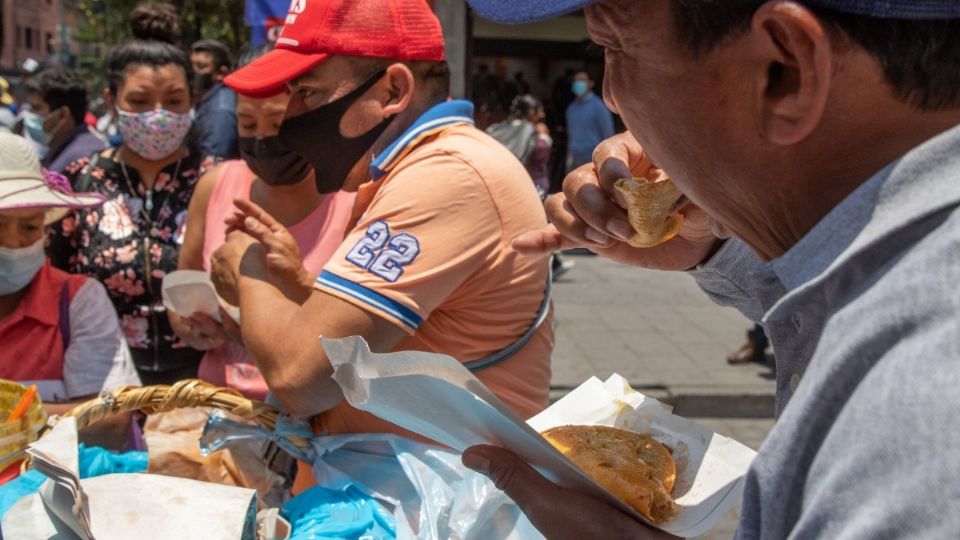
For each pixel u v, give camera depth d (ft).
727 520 12.83
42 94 18.94
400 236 5.63
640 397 4.88
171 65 10.34
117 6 44.83
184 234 9.49
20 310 8.08
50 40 117.80
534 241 4.84
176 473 6.31
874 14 2.56
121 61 10.43
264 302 6.11
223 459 6.39
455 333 5.90
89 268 9.93
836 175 2.80
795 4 2.59
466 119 6.30
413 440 5.61
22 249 7.83
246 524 4.84
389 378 3.75
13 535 4.73
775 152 2.85
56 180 8.91
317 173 6.54
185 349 10.11
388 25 6.19
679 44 2.86
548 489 3.79
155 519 4.67
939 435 2.13
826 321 2.57
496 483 3.84
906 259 2.41
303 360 5.60
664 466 4.15
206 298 7.84
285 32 6.30
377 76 6.25
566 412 4.92
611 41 3.11
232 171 9.16
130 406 5.98
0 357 8.00
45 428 6.01
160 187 10.35
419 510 5.38
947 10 2.57
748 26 2.73
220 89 13.69
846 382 2.40
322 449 5.84
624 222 4.19
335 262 5.70
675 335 23.00
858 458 2.25
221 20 40.83
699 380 19.56
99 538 4.54
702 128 2.94
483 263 5.74
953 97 2.68
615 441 4.19
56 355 8.16
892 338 2.33
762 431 18.08
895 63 2.61
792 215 2.94
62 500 4.60
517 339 6.10
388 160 5.98
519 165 6.24
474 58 46.34
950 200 2.39
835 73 2.65
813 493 2.38
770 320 2.85
